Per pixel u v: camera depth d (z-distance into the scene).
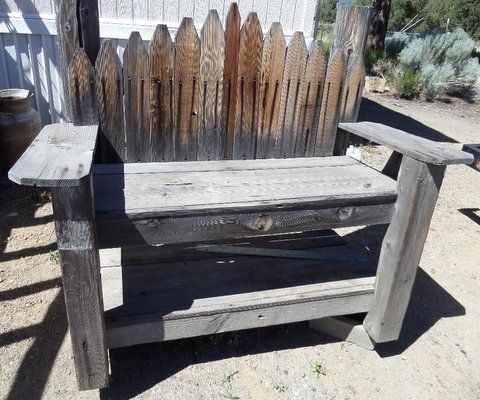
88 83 2.12
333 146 2.70
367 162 5.35
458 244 3.69
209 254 2.54
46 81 4.35
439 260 3.41
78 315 1.69
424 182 1.97
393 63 11.27
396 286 2.15
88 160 1.59
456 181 5.20
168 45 2.19
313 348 2.38
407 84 9.99
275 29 2.32
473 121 8.66
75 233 1.55
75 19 2.01
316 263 2.52
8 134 3.79
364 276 2.40
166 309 1.99
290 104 2.50
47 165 1.51
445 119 8.62
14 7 4.03
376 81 10.33
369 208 2.05
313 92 2.51
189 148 2.43
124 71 2.16
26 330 2.32
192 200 1.81
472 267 3.35
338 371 2.24
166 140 2.37
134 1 4.27
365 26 2.45
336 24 2.49
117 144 2.29
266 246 2.68
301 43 2.38
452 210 4.38
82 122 2.17
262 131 2.52
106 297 2.08
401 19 27.00
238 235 1.86
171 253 2.52
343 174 2.26
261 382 2.13
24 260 2.92
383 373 2.26
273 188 2.00
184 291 2.16
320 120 2.60
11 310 2.45
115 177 2.04
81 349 1.76
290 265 2.48
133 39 2.12
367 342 2.38
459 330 2.63
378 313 2.24
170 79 2.25
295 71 2.43
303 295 2.15
